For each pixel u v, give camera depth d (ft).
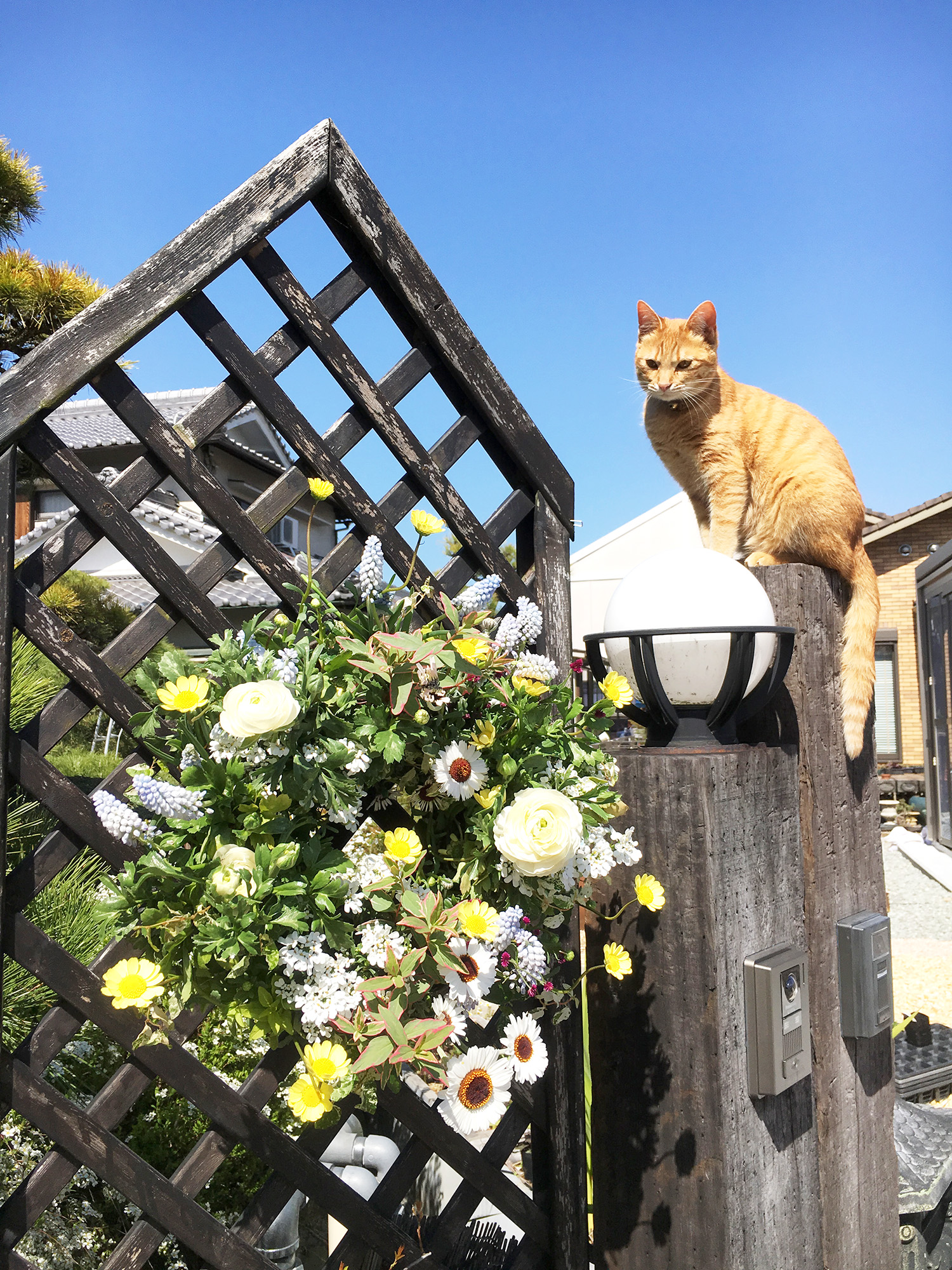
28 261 15.53
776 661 4.92
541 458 4.99
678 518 35.01
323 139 4.19
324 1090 3.35
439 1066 3.54
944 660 27.50
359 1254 4.46
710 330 9.53
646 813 4.73
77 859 6.45
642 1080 4.73
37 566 3.82
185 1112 6.13
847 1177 5.38
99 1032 6.08
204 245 3.95
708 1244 4.44
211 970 3.47
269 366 4.21
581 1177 4.96
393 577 4.54
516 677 4.24
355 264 4.45
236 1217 6.06
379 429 4.46
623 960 4.37
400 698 3.64
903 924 19.10
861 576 7.60
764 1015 4.59
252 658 3.75
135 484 3.96
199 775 3.47
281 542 39.83
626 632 4.76
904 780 34.22
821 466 8.10
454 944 3.56
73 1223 5.59
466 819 4.15
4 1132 5.59
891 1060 5.91
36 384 3.71
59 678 7.06
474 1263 5.18
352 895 3.58
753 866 4.79
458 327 4.66
